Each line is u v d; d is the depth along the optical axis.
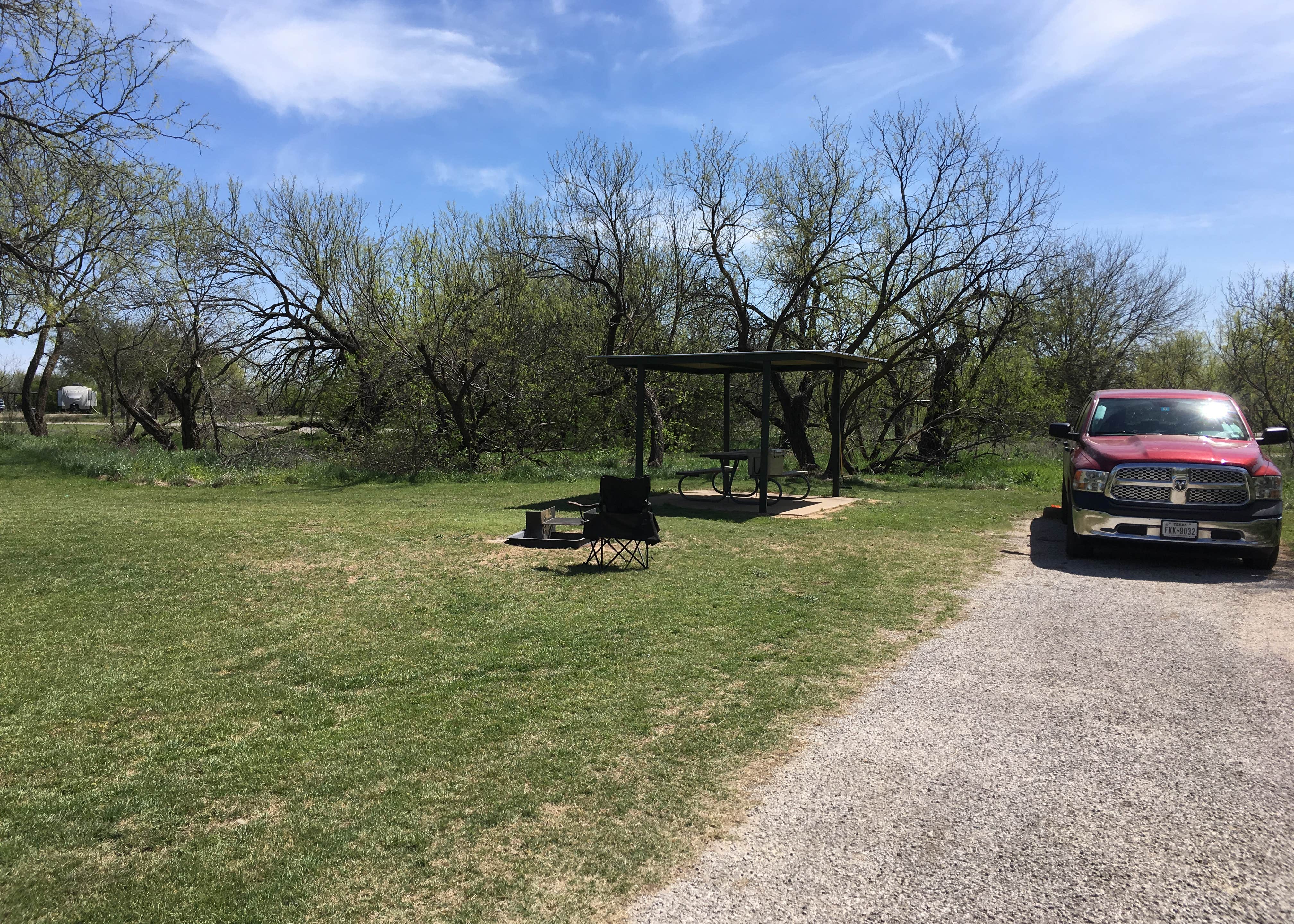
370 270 21.56
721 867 2.92
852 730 4.15
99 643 5.80
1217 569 8.33
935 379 21.66
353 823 3.27
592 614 6.48
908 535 10.41
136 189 14.48
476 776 3.67
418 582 7.64
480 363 21.00
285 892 2.80
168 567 8.23
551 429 23.66
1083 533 8.43
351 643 5.77
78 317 18.78
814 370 16.61
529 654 5.46
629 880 2.84
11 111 10.67
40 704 4.64
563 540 9.41
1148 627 6.05
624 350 22.34
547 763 3.80
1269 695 4.62
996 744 3.96
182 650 5.64
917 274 20.33
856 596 7.04
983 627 6.04
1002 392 21.42
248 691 4.84
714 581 7.64
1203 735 4.06
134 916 2.68
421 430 20.70
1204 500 8.05
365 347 21.44
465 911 2.68
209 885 2.85
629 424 24.47
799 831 3.16
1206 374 32.03
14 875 2.92
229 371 23.91
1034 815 3.27
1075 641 5.66
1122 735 4.06
